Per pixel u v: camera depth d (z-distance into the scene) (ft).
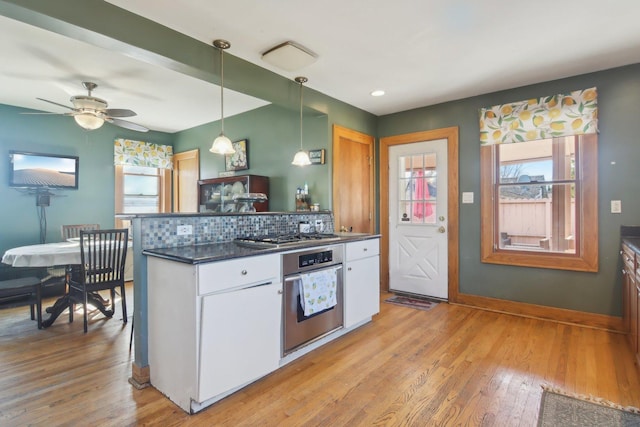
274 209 13.66
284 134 13.33
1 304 9.86
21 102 13.38
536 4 6.58
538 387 6.67
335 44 8.21
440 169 12.89
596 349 8.39
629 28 7.48
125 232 10.65
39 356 8.20
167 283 6.37
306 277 7.96
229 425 5.59
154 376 6.77
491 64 9.38
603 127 9.79
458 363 7.73
